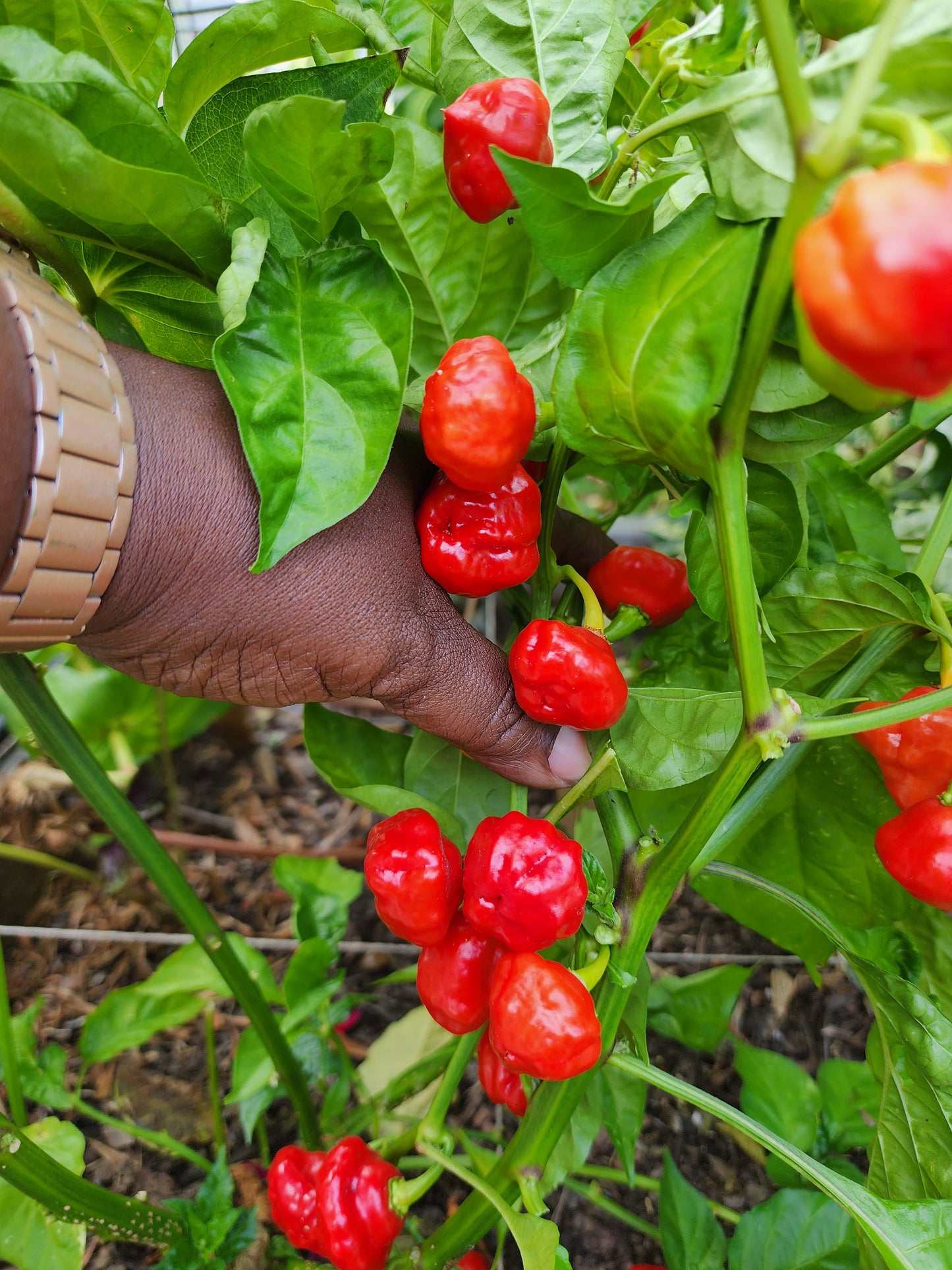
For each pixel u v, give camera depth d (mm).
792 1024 494
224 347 193
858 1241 302
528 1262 225
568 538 328
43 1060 365
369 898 565
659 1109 456
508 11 245
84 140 183
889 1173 285
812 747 316
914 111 159
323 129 195
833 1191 229
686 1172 428
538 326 293
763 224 164
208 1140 439
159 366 202
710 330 165
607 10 245
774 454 211
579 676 222
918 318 110
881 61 129
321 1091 448
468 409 196
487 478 207
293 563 203
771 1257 325
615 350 182
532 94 211
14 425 157
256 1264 351
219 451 196
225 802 639
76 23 233
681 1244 328
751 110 171
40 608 174
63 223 210
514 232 275
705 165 178
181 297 248
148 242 216
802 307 124
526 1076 271
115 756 590
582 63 244
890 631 270
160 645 211
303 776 663
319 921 394
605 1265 396
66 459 165
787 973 517
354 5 263
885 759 257
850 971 517
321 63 242
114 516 179
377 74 224
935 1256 222
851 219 113
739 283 161
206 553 195
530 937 220
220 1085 461
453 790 307
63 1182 286
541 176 168
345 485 191
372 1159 284
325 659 218
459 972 246
